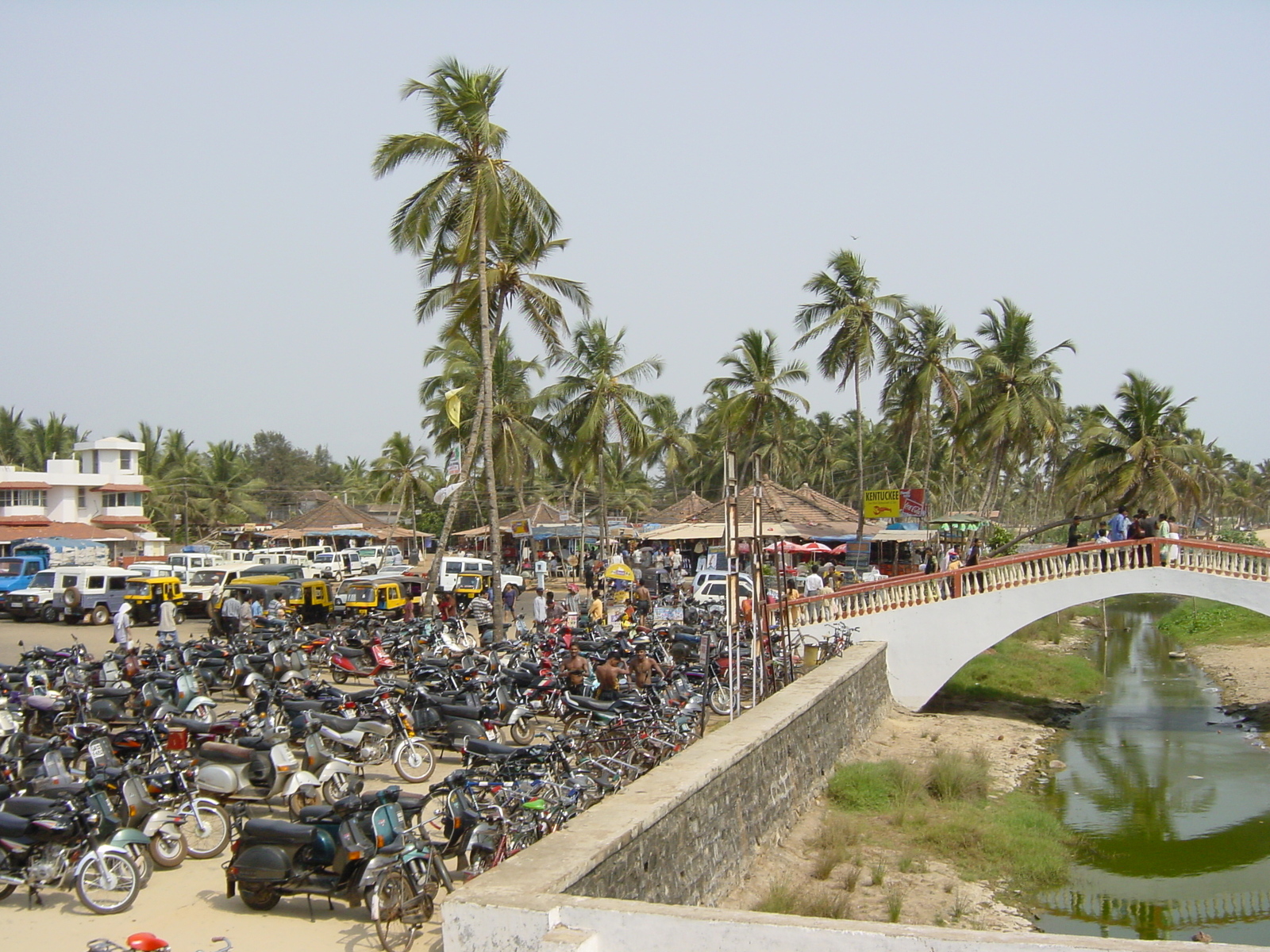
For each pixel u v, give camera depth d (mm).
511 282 27672
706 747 12680
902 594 24422
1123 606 58375
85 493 54906
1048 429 44750
